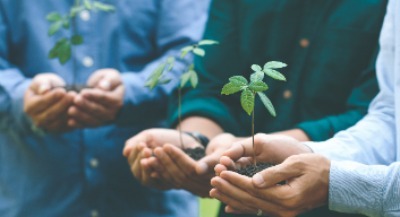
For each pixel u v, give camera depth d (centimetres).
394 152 372
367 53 413
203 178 401
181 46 509
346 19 412
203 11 519
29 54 515
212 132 428
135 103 492
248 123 432
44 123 488
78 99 479
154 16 516
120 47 511
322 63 415
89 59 512
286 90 422
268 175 340
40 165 505
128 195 512
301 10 418
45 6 516
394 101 374
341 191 341
